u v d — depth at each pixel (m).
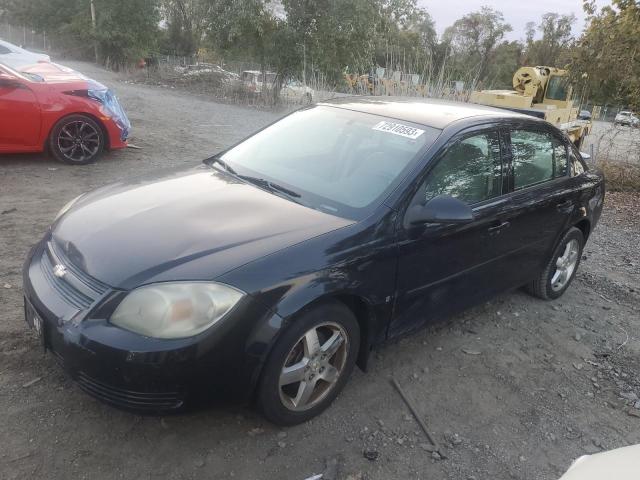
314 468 2.65
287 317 2.57
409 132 3.55
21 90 6.92
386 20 18.97
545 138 4.38
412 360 3.68
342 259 2.80
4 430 2.64
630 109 11.65
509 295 4.90
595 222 5.09
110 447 2.63
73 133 7.41
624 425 3.30
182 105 16.20
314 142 3.79
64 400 2.89
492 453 2.92
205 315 2.42
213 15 19.86
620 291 5.34
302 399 2.85
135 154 8.56
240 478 2.54
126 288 2.45
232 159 3.90
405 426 3.04
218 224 2.86
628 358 4.09
